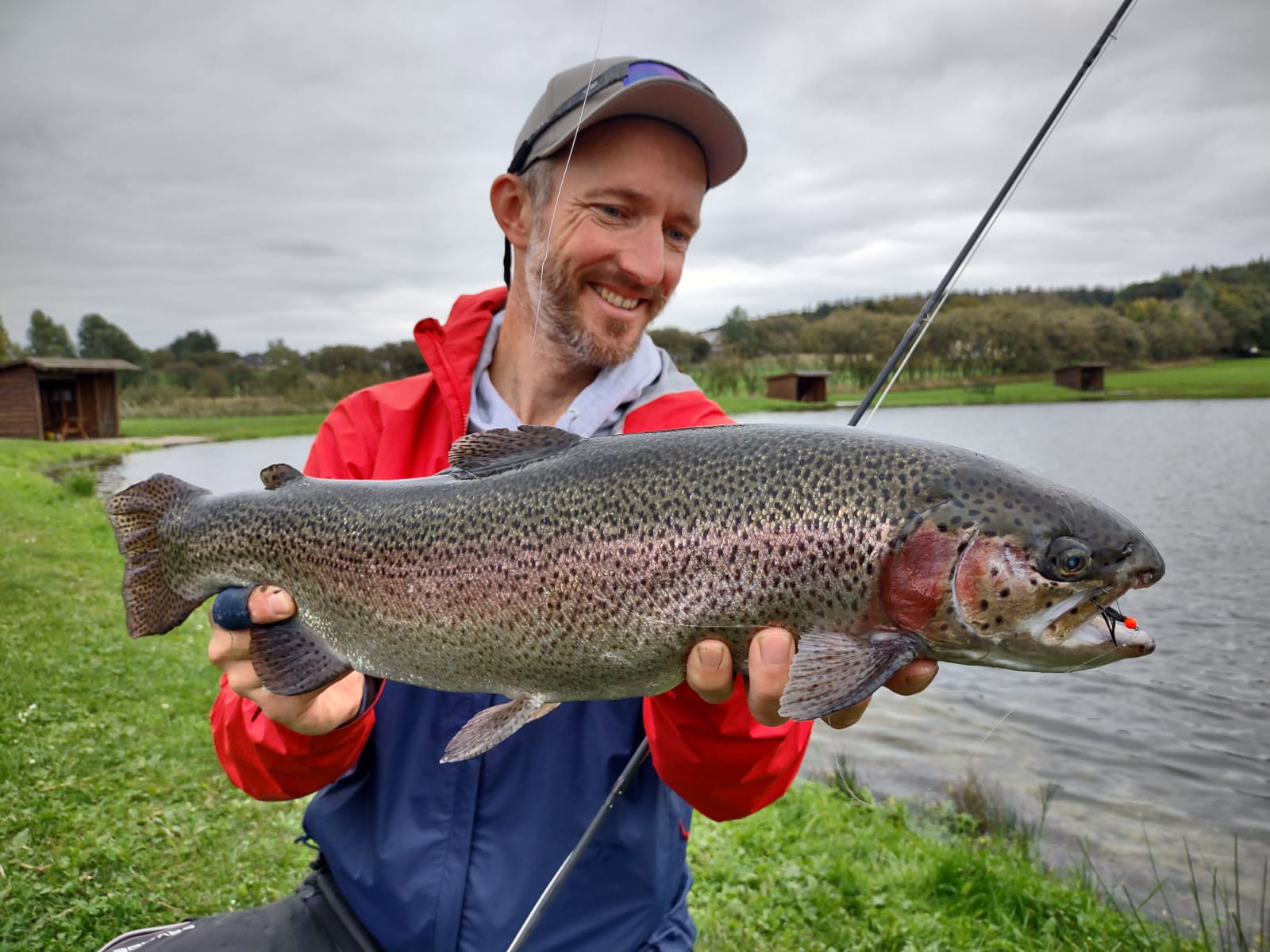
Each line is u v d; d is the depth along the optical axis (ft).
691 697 1.90
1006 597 1.69
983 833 5.41
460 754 1.85
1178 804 5.77
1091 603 1.71
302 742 2.00
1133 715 7.39
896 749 6.69
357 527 2.15
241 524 2.32
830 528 1.73
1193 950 4.03
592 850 2.08
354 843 2.17
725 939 3.88
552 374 2.41
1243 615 10.36
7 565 10.56
